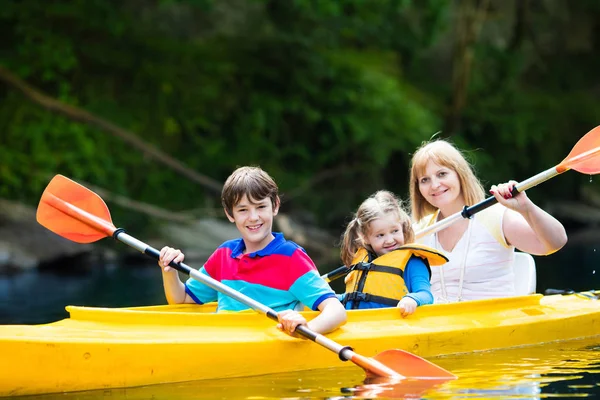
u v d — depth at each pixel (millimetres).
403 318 6348
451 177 7312
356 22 22312
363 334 6027
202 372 5527
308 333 5586
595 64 27500
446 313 6578
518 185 6652
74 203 6812
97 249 16625
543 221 6660
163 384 5406
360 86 21906
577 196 24734
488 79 26000
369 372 5395
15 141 18156
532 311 6977
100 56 19953
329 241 18812
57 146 18344
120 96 20094
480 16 24516
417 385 5250
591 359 6117
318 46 22375
